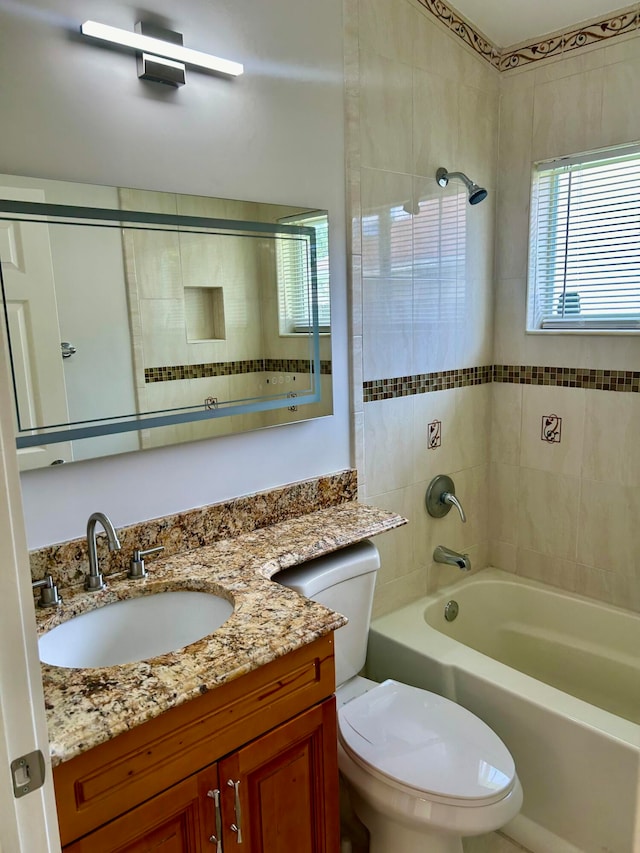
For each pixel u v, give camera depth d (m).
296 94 1.72
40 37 1.25
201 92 1.51
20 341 1.27
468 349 2.48
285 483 1.86
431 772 1.41
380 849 1.56
